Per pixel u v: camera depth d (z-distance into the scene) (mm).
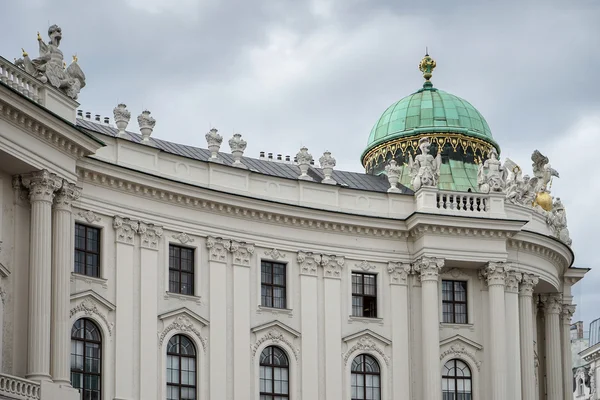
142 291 61812
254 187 68062
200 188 64250
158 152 64250
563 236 80188
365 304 70062
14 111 53125
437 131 81938
